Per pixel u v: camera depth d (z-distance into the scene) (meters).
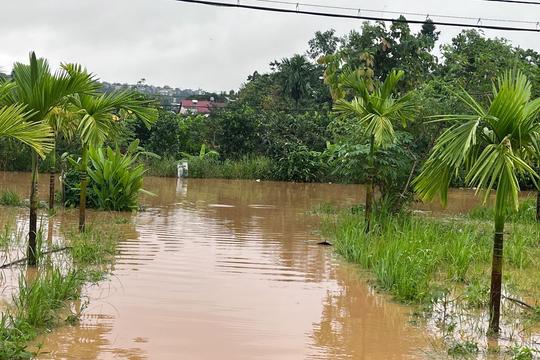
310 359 5.28
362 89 11.27
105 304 6.68
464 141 5.82
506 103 5.75
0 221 12.43
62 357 5.07
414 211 16.89
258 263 9.26
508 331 6.24
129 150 15.89
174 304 6.79
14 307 6.29
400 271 7.80
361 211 15.38
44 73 7.89
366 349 5.60
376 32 26.81
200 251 10.05
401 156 13.30
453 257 8.86
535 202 17.59
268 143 32.56
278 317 6.50
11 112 6.38
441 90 15.79
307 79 46.66
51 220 12.76
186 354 5.27
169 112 34.47
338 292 7.66
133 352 5.26
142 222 13.34
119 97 10.37
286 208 17.41
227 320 6.30
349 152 13.55
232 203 18.44
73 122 11.26
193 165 30.23
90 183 15.14
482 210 16.75
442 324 6.43
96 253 9.10
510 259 9.83
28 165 27.12
